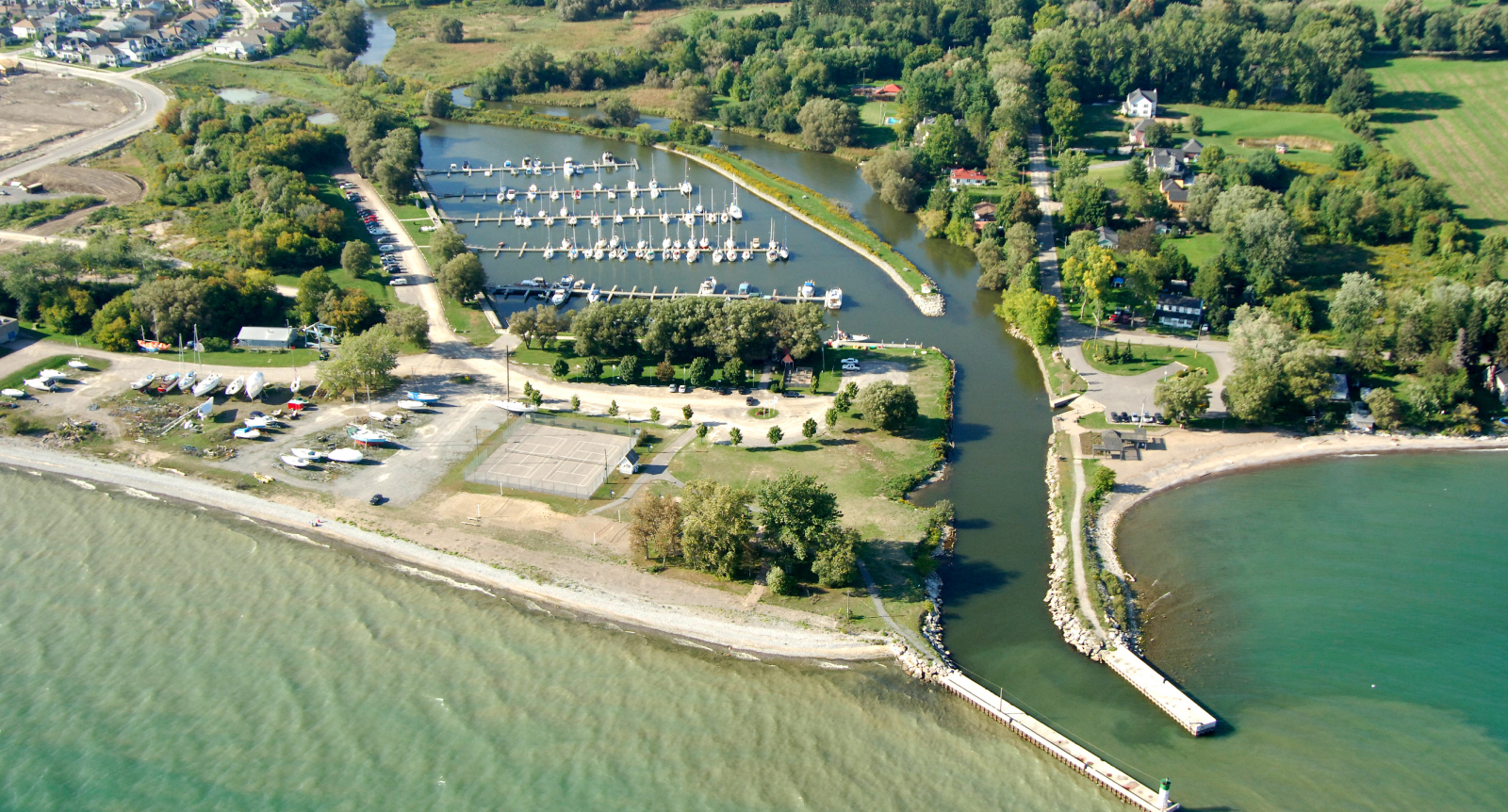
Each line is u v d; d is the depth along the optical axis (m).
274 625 154.62
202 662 147.25
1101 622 153.38
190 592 161.88
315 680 144.12
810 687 142.75
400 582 163.50
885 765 130.88
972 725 136.88
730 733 135.50
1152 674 143.00
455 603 159.12
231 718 137.50
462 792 126.50
